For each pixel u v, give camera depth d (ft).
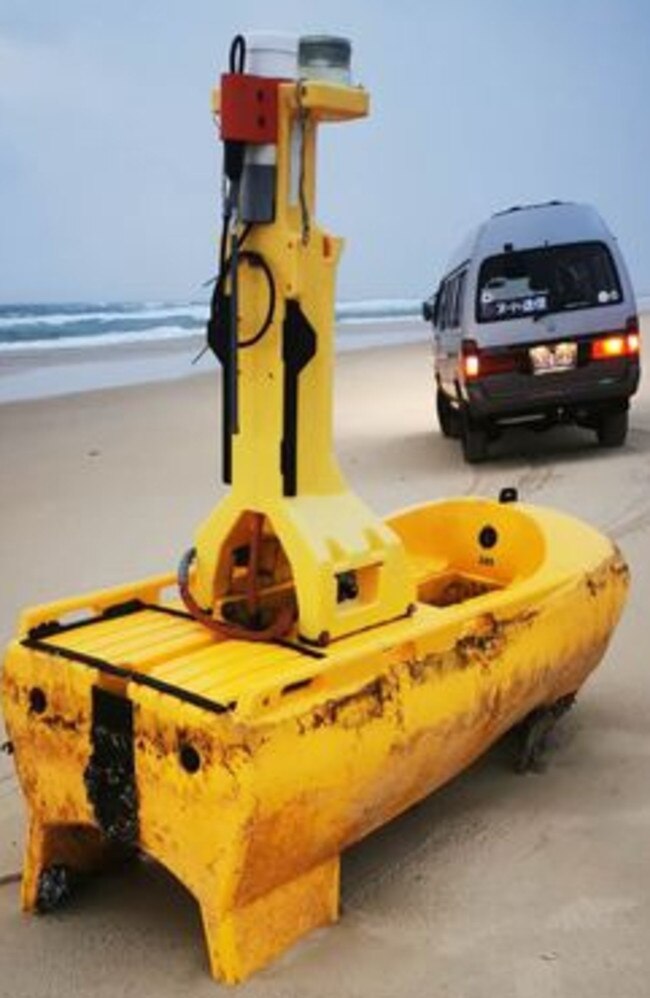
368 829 12.10
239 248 11.83
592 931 11.53
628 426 41.78
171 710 10.46
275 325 11.84
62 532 30.50
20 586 25.45
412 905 12.09
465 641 12.57
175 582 13.62
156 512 32.53
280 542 12.17
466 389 36.45
